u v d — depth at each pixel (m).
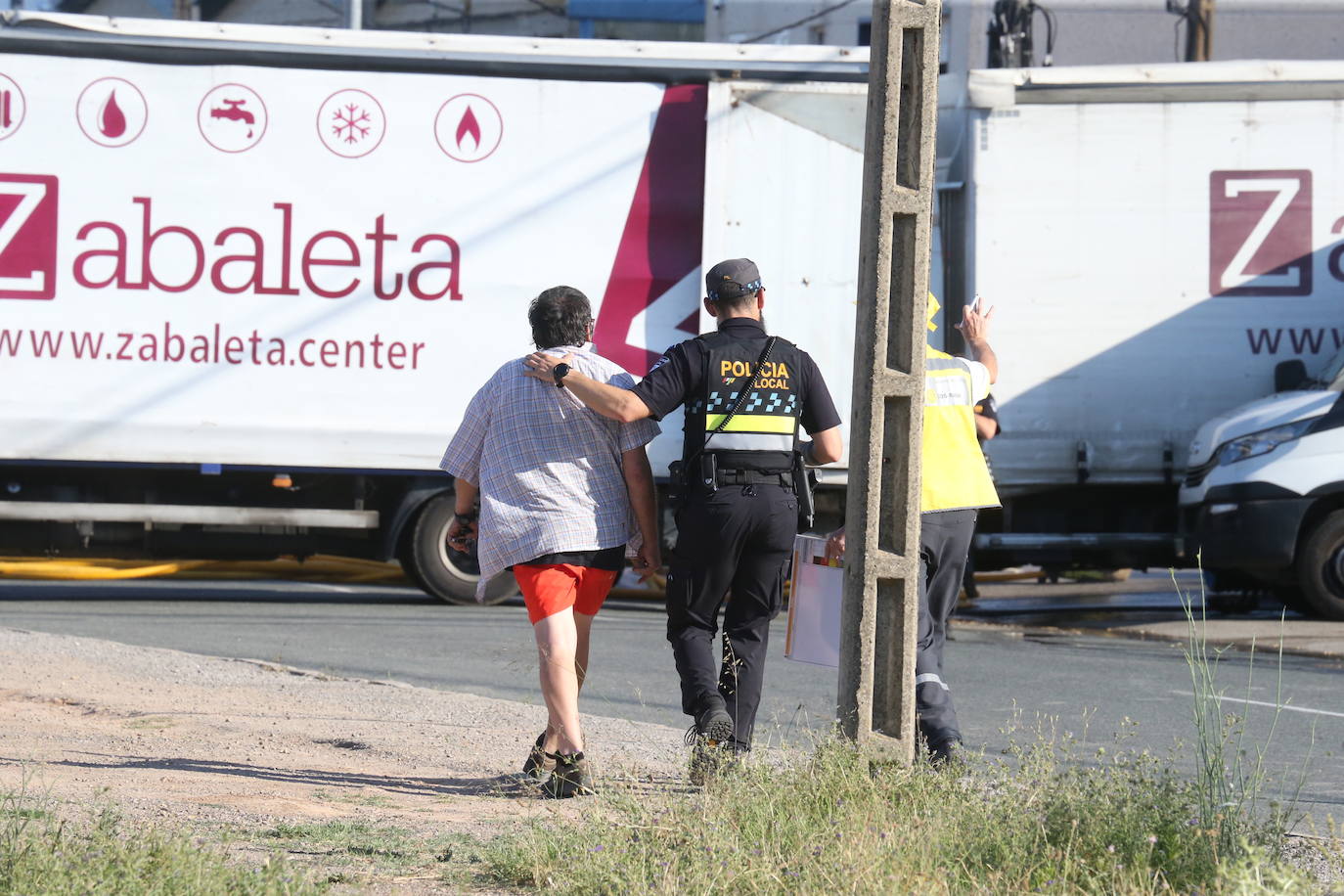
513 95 48.69
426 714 28.42
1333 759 26.94
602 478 21.97
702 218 48.97
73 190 47.28
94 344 47.38
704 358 21.84
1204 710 21.98
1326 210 51.16
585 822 18.33
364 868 17.00
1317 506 48.19
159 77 47.56
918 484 19.92
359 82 48.25
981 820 17.05
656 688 34.25
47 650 34.53
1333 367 49.72
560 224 48.81
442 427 48.53
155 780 21.84
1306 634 44.84
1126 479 51.06
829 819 17.30
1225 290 51.16
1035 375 51.12
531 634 43.00
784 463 21.88
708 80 49.03
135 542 49.78
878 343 19.66
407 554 49.62
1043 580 66.81
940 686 21.55
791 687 34.81
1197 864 15.92
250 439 47.94
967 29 111.75
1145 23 118.44
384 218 48.38
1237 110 51.06
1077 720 30.86
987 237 50.97
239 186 47.84
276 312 48.00
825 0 120.50
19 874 14.69
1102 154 51.06
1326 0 119.88
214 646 38.88
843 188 49.22
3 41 46.94
